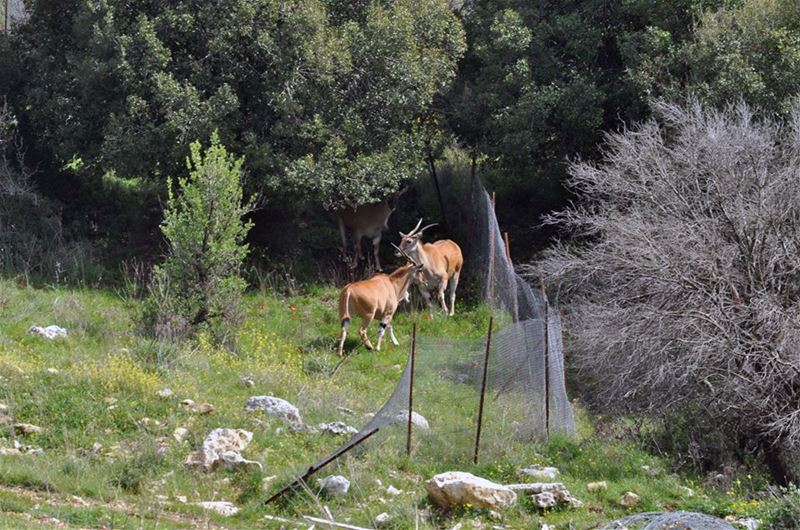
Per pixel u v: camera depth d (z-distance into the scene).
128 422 35.31
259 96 57.66
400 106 58.22
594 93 58.44
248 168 56.44
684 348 40.69
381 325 50.69
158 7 57.12
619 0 61.75
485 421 35.84
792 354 39.09
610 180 49.50
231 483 32.00
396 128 59.41
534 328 37.41
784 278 43.22
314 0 57.53
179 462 32.78
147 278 56.81
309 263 60.53
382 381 46.50
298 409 39.06
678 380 40.00
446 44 61.41
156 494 30.59
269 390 41.34
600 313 43.75
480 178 68.06
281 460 33.50
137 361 41.84
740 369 39.56
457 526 29.20
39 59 60.22
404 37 58.28
